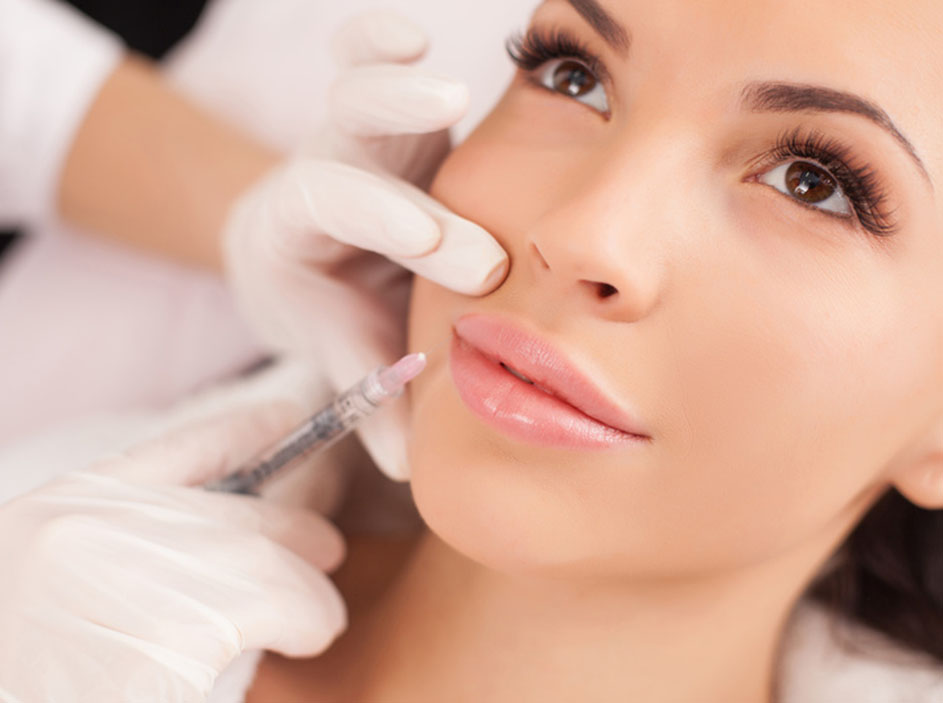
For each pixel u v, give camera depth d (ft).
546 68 2.73
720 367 2.32
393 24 3.04
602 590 2.78
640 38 2.36
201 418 3.34
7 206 5.31
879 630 3.55
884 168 2.27
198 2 6.59
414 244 2.51
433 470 2.48
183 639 2.52
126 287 5.37
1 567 2.60
